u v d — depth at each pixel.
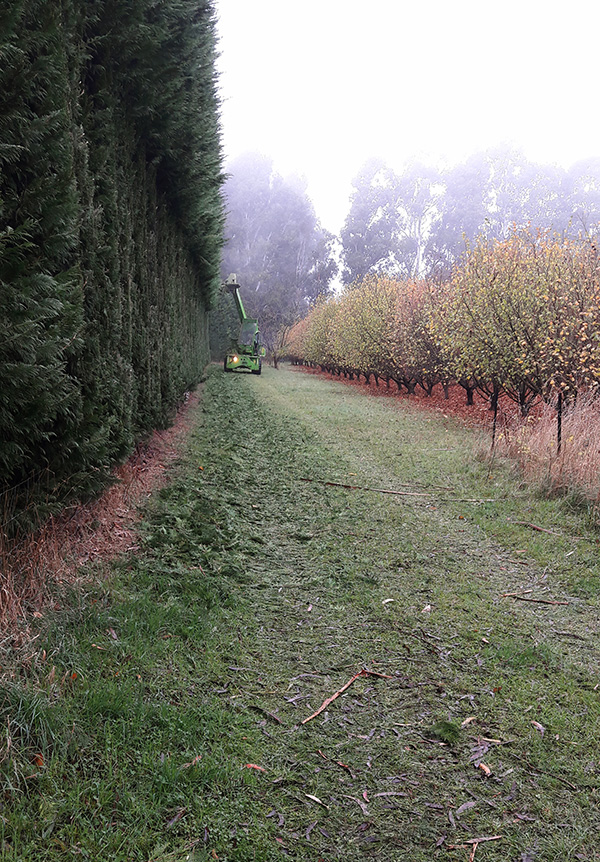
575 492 6.49
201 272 17.53
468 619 3.87
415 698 2.94
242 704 2.79
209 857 1.91
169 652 3.12
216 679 2.97
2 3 2.82
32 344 3.03
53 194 3.47
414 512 6.36
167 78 6.60
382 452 9.67
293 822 2.11
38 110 3.54
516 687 3.06
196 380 15.13
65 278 3.72
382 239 76.56
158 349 7.96
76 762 2.23
